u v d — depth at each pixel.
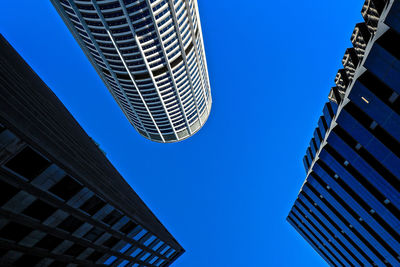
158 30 99.81
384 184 29.97
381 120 24.88
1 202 16.41
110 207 26.53
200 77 142.00
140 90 128.12
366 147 28.95
